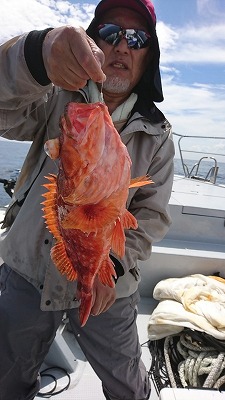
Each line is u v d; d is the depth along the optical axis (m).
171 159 0.76
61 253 0.50
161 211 0.73
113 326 0.72
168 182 0.75
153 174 0.74
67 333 1.04
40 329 0.71
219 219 1.39
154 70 0.72
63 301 0.68
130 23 0.69
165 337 0.99
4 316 0.70
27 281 0.70
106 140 0.42
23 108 0.58
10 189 0.90
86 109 0.42
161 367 0.94
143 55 0.72
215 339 0.92
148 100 0.75
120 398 0.76
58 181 0.43
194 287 1.10
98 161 0.41
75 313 0.72
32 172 0.71
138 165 0.72
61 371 0.91
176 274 1.27
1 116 0.57
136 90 0.75
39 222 0.67
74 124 0.41
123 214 0.47
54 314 0.71
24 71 0.48
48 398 0.83
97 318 0.72
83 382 0.88
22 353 0.72
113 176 0.43
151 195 0.73
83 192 0.42
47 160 0.68
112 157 0.42
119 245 0.47
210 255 1.26
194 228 1.39
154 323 1.00
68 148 0.41
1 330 0.71
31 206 0.68
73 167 0.41
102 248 0.47
